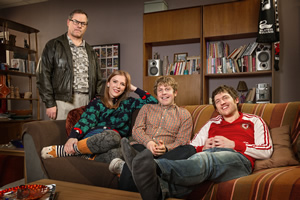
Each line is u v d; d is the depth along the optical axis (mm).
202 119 1847
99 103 1947
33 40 4754
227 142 1390
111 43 4277
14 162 2418
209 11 3371
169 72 3752
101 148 1563
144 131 1782
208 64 3488
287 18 3342
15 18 4922
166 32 3605
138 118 1820
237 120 1588
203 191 1251
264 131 1483
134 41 4121
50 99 2301
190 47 3812
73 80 2385
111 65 4230
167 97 1786
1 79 4020
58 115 2336
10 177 2340
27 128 1697
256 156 1372
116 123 1928
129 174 1260
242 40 3508
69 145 1611
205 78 3533
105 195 924
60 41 2369
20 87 4812
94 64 2596
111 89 1932
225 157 1250
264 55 3160
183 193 1135
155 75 3715
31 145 1693
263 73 3281
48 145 1726
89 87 2516
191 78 3496
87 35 4441
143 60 3746
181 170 1083
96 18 4387
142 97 2082
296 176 1087
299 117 1516
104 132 1600
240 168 1285
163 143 1564
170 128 1741
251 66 3285
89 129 1819
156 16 3674
